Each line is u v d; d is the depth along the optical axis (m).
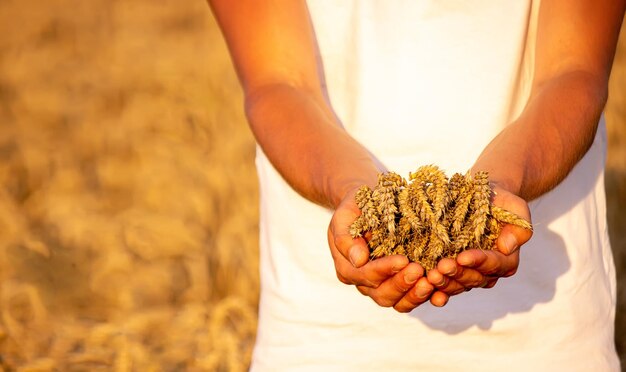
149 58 11.98
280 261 3.30
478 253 2.45
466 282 2.53
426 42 3.13
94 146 9.47
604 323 3.35
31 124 10.59
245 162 7.90
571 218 3.25
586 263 3.27
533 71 3.18
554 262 3.23
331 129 2.97
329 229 2.66
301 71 3.12
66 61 13.05
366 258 2.51
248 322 5.57
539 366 3.23
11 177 8.66
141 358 5.37
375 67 3.16
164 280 6.59
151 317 5.92
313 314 3.25
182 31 14.49
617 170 7.44
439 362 3.22
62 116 10.67
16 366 5.55
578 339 3.26
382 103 3.17
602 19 3.01
